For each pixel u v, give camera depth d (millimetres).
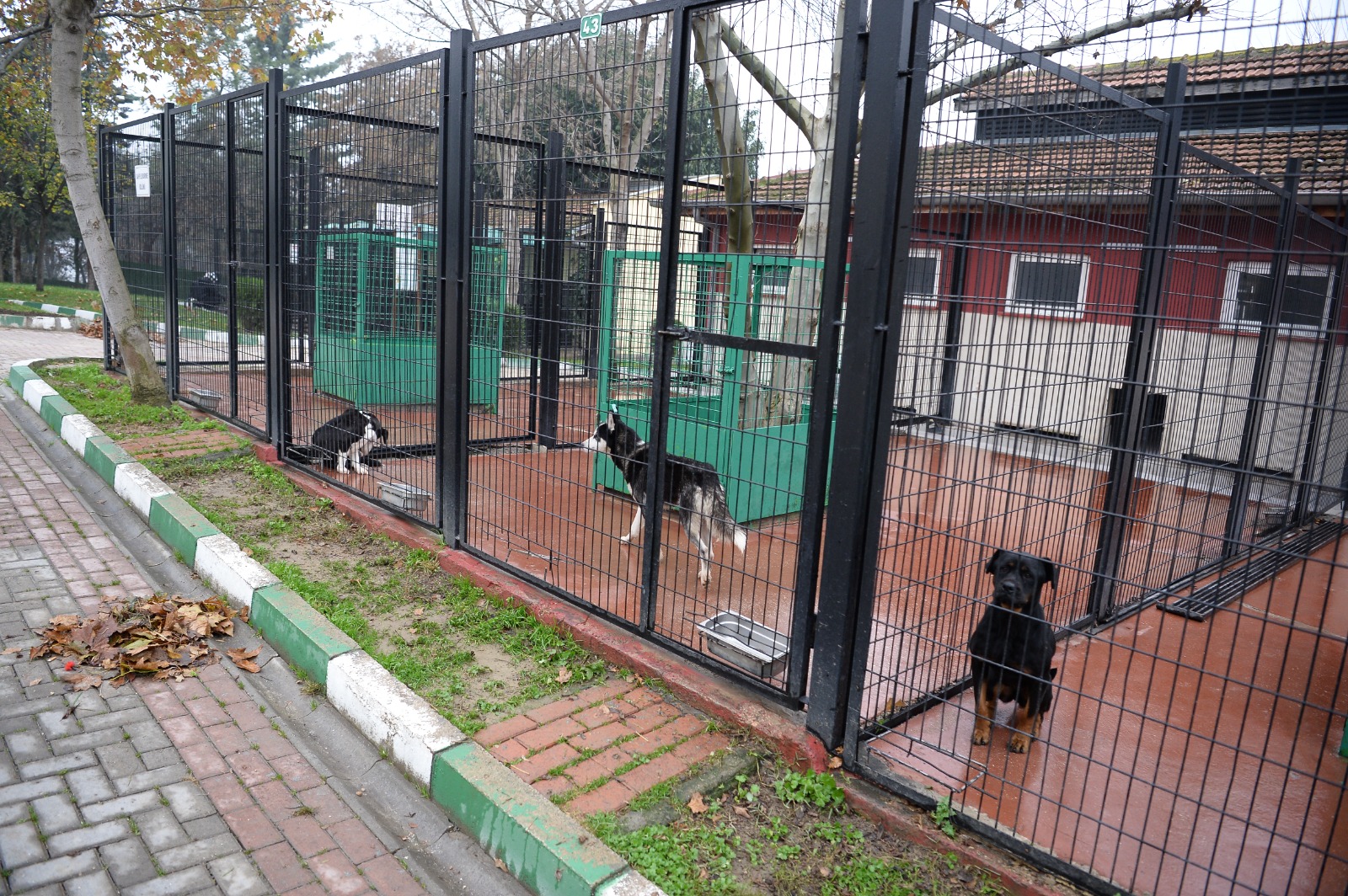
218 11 13383
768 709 3584
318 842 3021
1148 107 3709
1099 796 3209
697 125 4125
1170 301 6121
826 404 3262
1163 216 4555
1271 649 4906
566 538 6027
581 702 3736
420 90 5441
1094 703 4062
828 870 2768
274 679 4137
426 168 5629
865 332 3076
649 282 6566
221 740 3602
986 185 3443
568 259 7688
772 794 3172
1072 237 4465
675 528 6617
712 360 6137
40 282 24547
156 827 3023
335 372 7223
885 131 2973
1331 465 7992
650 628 4160
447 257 5203
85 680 3932
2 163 22031
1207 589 5344
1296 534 7254
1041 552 5758
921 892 2682
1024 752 3508
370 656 3998
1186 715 3982
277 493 6613
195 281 8883
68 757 3385
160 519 5832
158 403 9094
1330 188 2520
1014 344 4035
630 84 10781
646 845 2789
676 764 3277
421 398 7285
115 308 8867
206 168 8250
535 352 7559
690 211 5812
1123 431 4777
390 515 6031
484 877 2865
